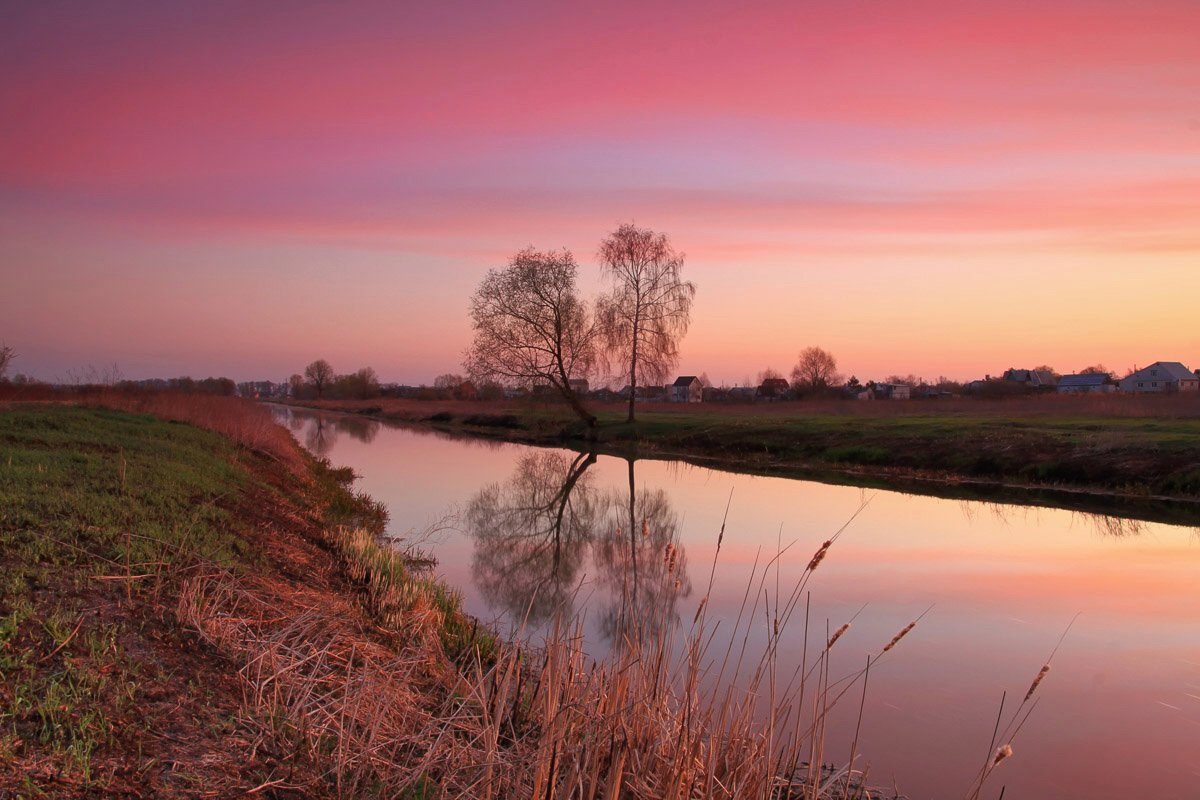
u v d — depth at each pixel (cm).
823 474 2750
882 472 2706
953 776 598
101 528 712
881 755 630
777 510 1936
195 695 470
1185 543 1524
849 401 6700
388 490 2253
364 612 815
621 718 509
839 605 1084
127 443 1440
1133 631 965
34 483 833
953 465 2609
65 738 379
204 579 662
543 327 4019
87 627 504
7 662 423
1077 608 1066
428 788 454
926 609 1062
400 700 563
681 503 2058
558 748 449
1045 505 1973
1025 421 3234
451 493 2206
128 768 377
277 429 3158
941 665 847
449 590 1073
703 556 1420
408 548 1441
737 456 3344
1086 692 773
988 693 771
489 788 437
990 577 1251
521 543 1551
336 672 586
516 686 641
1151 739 668
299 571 885
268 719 472
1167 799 568
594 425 4366
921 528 1681
